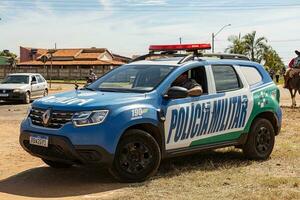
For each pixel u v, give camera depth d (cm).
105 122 674
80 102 688
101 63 8356
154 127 721
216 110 796
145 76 775
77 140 662
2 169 827
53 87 4412
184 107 754
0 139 1148
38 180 747
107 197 637
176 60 816
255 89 863
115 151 684
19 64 8725
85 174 778
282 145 1021
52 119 689
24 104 2422
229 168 803
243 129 840
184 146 762
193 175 749
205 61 813
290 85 2025
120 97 711
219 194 642
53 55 8950
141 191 661
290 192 645
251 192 650
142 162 712
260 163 848
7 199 641
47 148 692
